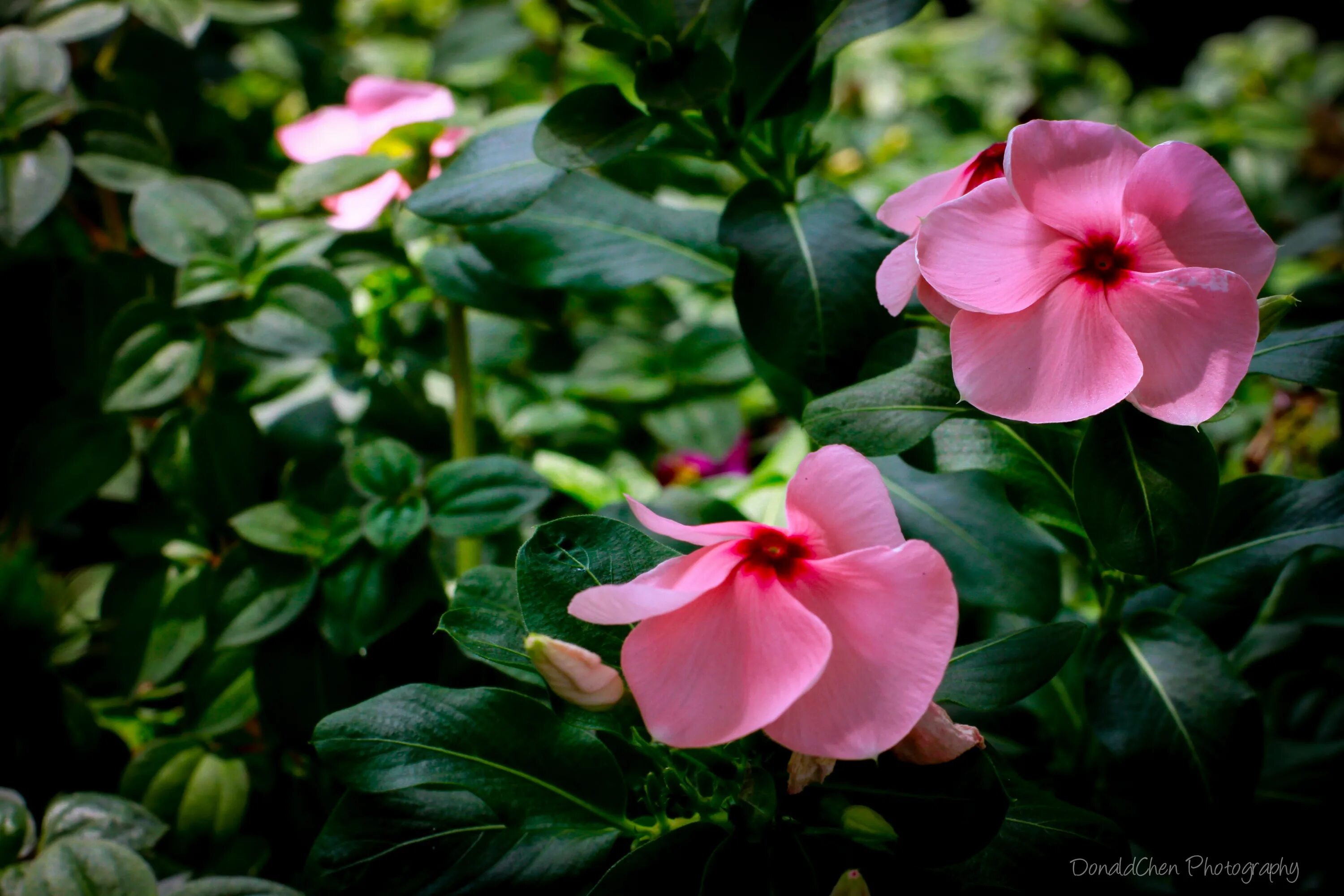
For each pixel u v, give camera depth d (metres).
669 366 0.62
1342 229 0.69
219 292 0.47
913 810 0.40
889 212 0.41
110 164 0.49
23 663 0.49
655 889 0.40
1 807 0.45
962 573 0.46
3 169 0.48
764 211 0.45
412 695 0.41
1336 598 0.47
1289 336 0.42
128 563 0.49
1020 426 0.43
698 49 0.44
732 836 0.40
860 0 0.45
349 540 0.46
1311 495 0.44
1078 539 0.44
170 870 0.46
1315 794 0.47
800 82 0.45
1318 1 1.51
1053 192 0.39
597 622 0.38
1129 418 0.40
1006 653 0.41
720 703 0.38
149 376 0.47
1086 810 0.42
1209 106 1.04
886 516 0.38
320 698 0.46
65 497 0.49
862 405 0.41
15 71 0.48
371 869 0.42
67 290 0.50
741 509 0.53
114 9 0.50
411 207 0.45
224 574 0.47
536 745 0.41
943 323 0.41
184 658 0.48
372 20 1.02
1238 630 0.45
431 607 0.47
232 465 0.49
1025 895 0.41
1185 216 0.39
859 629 0.38
